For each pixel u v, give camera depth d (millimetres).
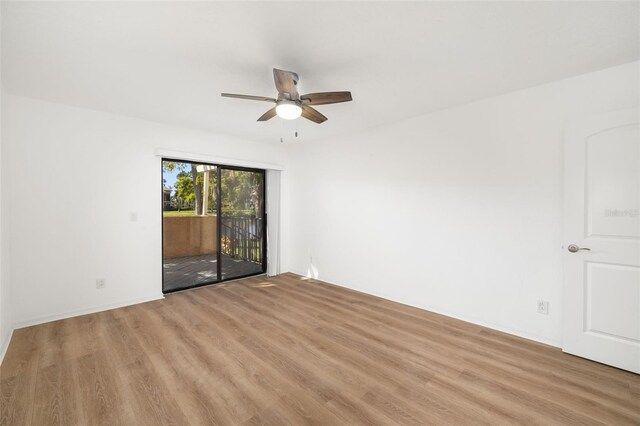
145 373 2055
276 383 1959
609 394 1857
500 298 2787
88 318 3035
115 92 2732
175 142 3812
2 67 2221
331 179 4434
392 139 3654
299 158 4980
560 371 2111
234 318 3066
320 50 1997
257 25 1723
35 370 2076
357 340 2590
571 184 2320
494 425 1600
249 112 3293
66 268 3057
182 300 3645
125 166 3432
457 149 3066
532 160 2588
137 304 3484
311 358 2279
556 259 2479
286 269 5184
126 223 3443
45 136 2934
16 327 2766
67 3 1513
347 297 3797
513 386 1941
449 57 2088
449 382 1984
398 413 1689
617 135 2131
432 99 2881
